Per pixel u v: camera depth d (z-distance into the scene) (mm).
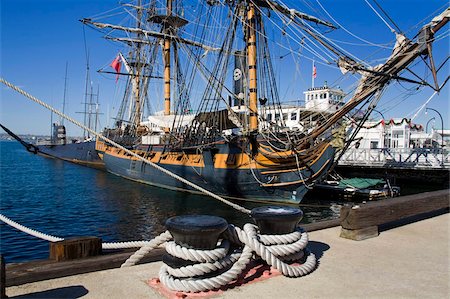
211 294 4031
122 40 48219
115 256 4961
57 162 84688
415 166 37938
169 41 41188
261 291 4141
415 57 16250
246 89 26734
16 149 184000
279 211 4902
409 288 4297
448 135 60750
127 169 43875
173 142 34219
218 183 28500
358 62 17984
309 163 23375
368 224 6656
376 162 40719
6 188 39625
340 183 32656
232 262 4355
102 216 24547
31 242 17672
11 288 4141
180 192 34188
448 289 4273
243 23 26656
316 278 4586
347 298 3992
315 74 48094
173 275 4137
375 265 5125
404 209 7438
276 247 4660
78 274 4613
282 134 24766
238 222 22234
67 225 21922
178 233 4031
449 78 15422
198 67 27156
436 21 15180
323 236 6727
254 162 25531
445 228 7535
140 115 49062
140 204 28734
